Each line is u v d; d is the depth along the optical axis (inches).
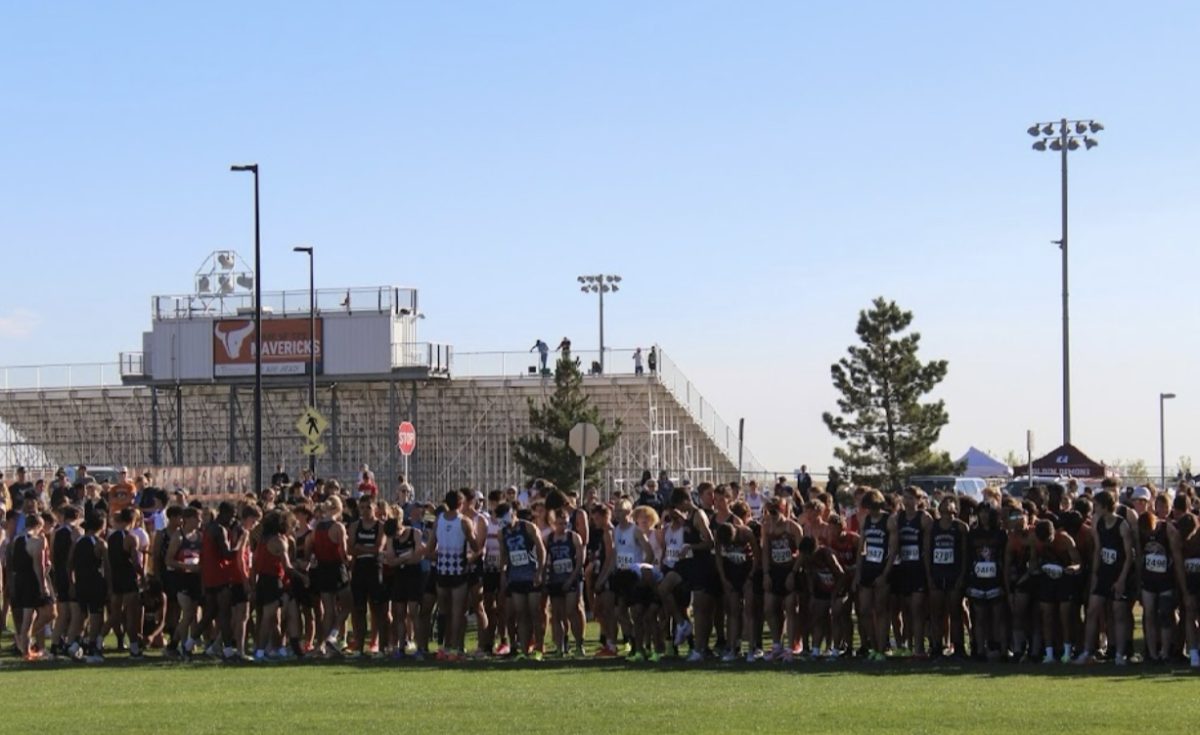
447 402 2723.9
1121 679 738.8
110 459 2829.7
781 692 677.9
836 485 1760.6
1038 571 840.9
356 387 2743.6
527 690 692.1
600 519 899.4
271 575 880.3
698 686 708.7
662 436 2716.5
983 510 851.4
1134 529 822.5
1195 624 802.8
